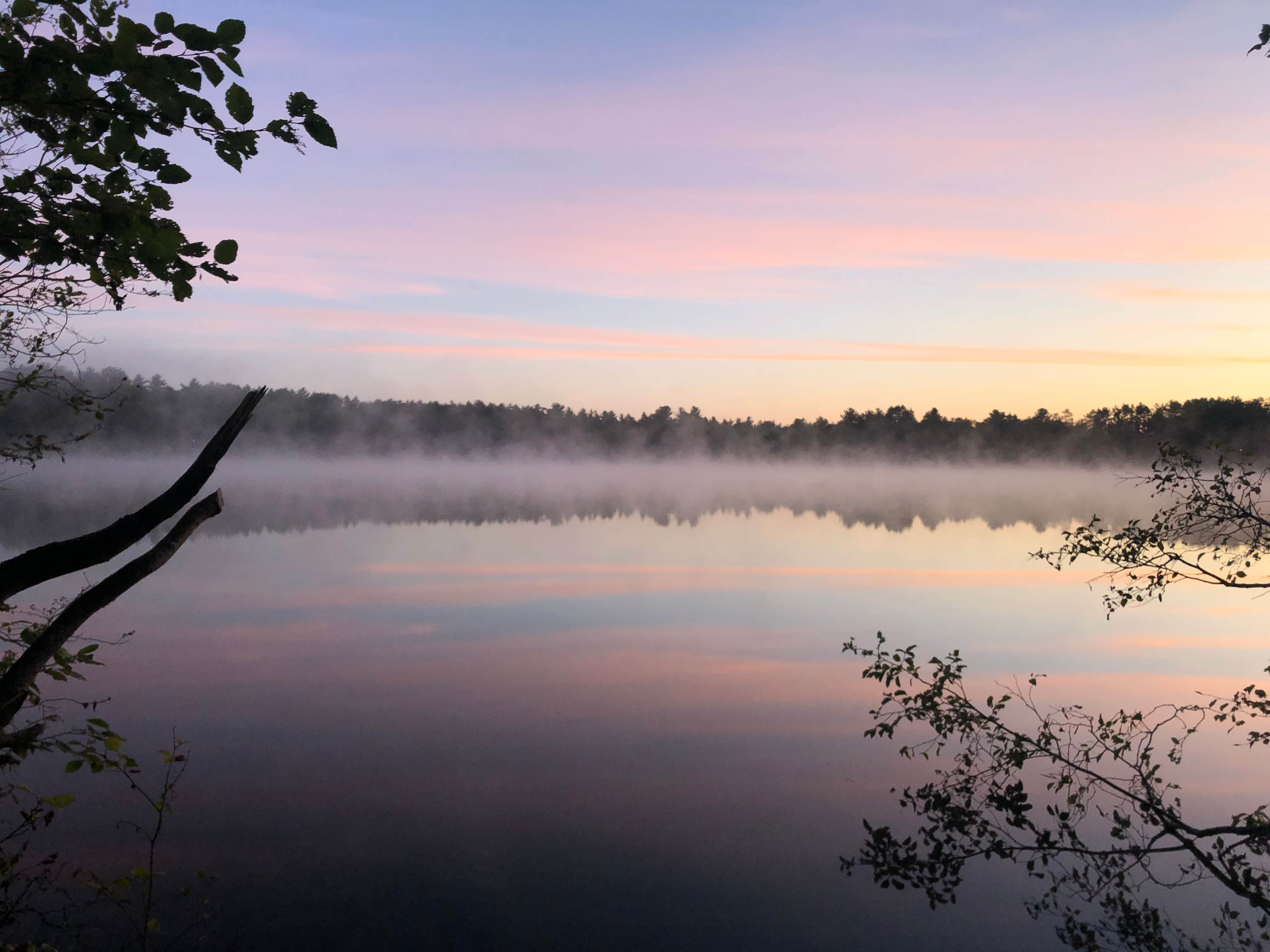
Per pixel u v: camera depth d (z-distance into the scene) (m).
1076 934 4.55
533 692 9.28
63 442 2.76
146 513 1.74
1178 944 4.43
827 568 20.28
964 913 4.80
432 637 12.04
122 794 6.23
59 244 1.72
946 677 6.16
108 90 1.63
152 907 4.64
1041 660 10.65
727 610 14.45
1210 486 5.16
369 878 5.09
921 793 6.42
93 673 9.52
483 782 6.71
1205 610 14.27
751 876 5.25
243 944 4.34
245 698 8.77
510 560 21.22
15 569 1.66
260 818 5.93
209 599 14.68
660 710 8.69
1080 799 6.10
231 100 1.65
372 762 7.07
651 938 4.46
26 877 4.43
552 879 5.16
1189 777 6.51
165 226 1.78
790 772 6.95
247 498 44.16
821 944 4.50
